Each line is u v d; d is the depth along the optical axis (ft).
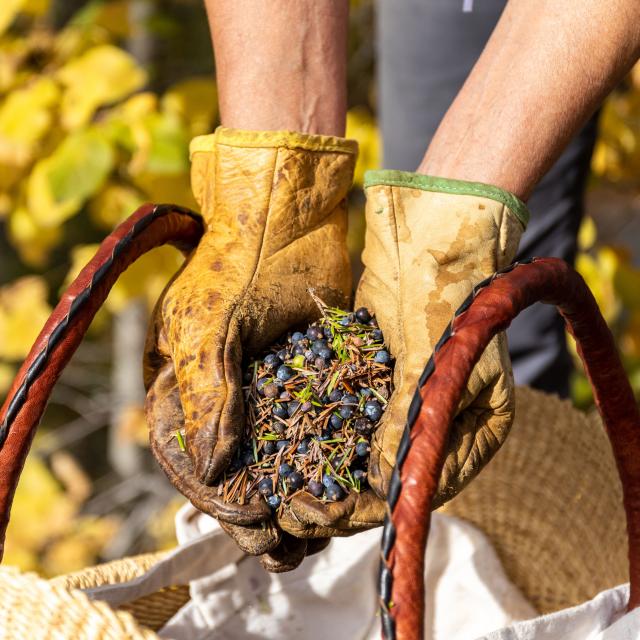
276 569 3.21
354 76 9.00
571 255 5.81
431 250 3.15
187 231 3.58
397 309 3.18
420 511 2.41
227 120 3.65
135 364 10.21
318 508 2.94
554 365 5.84
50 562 8.46
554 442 5.21
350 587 4.70
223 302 3.20
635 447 3.44
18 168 6.53
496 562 5.07
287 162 3.39
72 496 9.03
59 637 3.09
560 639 3.34
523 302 2.74
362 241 8.44
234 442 2.99
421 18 5.45
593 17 3.11
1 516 2.99
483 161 3.18
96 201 6.76
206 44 9.52
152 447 3.27
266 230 3.38
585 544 5.06
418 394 2.53
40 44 6.97
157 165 6.07
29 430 2.99
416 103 5.67
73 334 3.02
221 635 4.45
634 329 7.34
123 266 3.19
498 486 5.27
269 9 3.56
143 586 4.11
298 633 4.62
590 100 3.18
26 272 11.14
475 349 2.57
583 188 5.75
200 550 4.28
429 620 5.06
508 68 3.21
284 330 3.38
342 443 3.07
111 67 6.33
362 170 6.91
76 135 6.18
